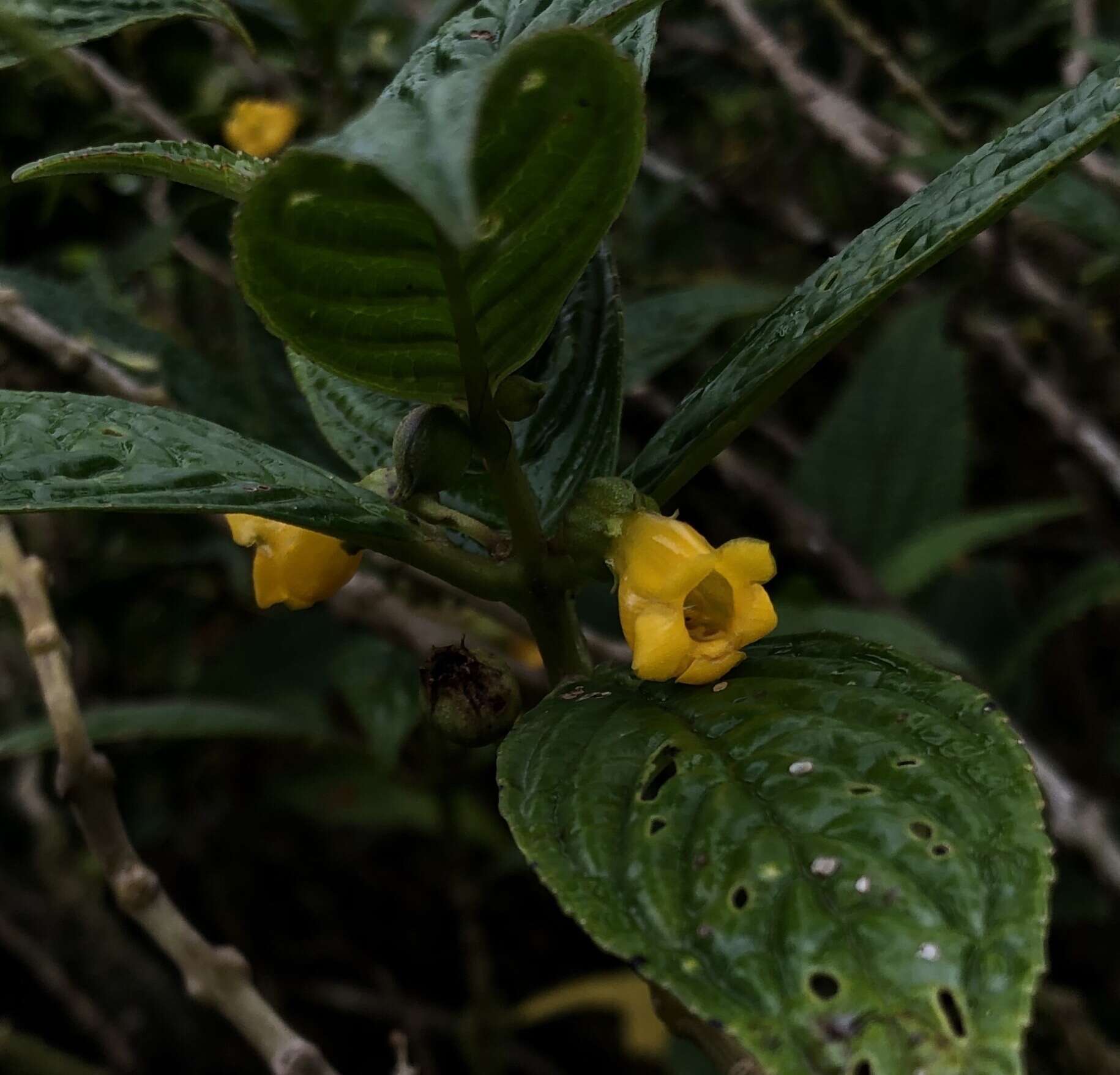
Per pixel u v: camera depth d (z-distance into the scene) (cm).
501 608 45
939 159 49
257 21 53
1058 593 57
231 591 68
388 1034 68
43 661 37
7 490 31
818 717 32
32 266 61
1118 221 45
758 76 61
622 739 32
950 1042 29
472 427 32
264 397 46
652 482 34
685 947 30
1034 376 61
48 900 67
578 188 30
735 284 53
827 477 62
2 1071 55
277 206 29
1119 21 65
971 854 30
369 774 66
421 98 28
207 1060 65
